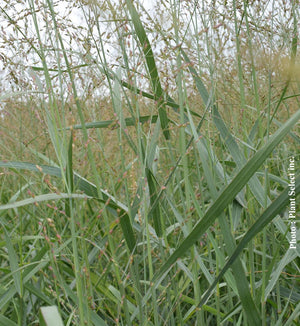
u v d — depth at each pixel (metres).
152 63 1.33
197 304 1.22
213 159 1.46
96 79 1.44
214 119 1.42
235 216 1.58
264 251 1.24
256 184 1.39
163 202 1.58
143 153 1.35
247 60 1.39
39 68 1.57
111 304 1.67
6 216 2.39
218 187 1.97
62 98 1.15
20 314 1.34
